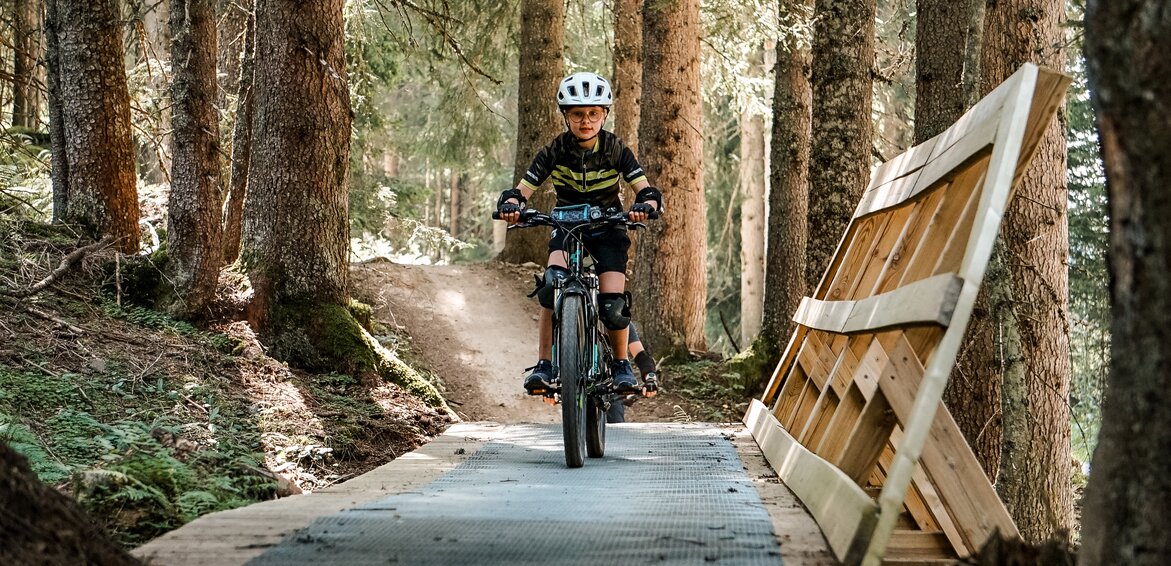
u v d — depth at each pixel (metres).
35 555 2.68
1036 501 8.10
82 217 11.38
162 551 3.61
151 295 10.59
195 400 8.58
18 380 7.67
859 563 3.27
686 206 16.77
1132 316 2.48
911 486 5.00
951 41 10.27
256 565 3.41
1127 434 2.51
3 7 15.12
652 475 6.00
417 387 10.83
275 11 11.00
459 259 38.06
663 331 16.72
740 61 20.75
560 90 6.72
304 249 10.99
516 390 15.02
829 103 12.39
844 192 12.31
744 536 3.91
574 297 6.42
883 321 4.11
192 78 10.42
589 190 6.95
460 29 20.92
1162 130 2.38
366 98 19.75
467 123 23.62
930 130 10.37
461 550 3.65
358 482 5.70
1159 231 2.39
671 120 16.62
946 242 4.04
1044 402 8.90
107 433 7.19
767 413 7.43
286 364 10.30
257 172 11.16
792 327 16.06
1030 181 8.98
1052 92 3.79
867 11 12.35
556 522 4.19
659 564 3.46
